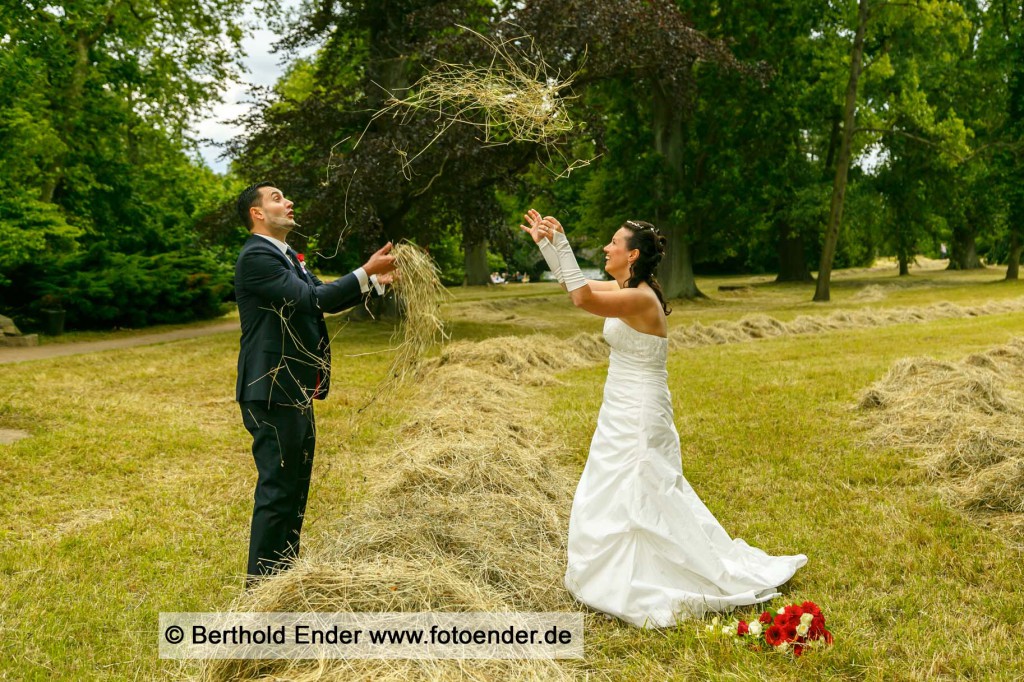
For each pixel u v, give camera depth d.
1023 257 44.59
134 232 20.94
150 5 19.27
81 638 3.04
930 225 29.31
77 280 15.66
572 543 3.40
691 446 5.95
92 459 5.61
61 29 17.95
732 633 2.96
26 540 4.09
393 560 3.35
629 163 24.88
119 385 8.97
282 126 15.77
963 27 28.56
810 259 42.31
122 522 4.35
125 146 21.55
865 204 26.02
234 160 16.17
